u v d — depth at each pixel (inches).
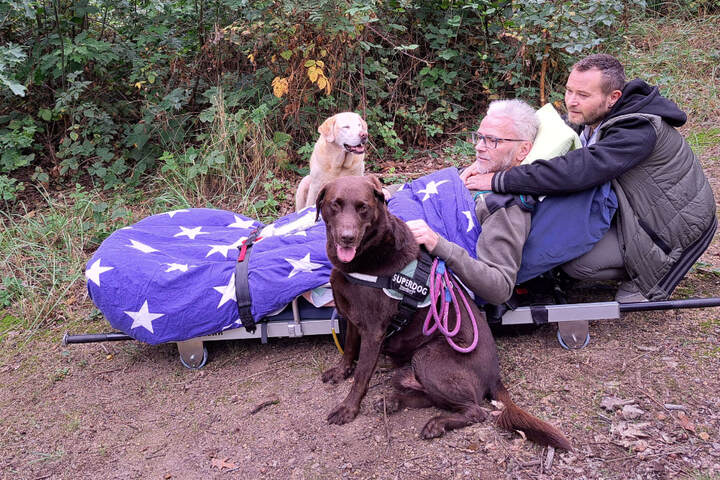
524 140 116.2
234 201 203.2
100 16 249.6
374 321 102.0
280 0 205.0
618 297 128.0
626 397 105.3
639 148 110.2
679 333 122.1
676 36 287.6
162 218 142.3
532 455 93.4
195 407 113.7
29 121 216.1
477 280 105.3
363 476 92.4
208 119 211.0
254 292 115.7
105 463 101.7
